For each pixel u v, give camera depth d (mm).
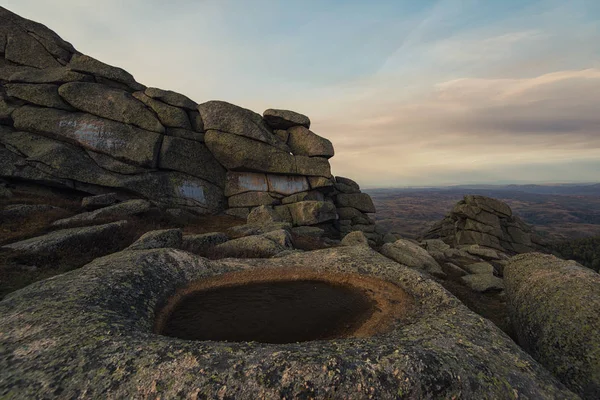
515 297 13320
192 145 41156
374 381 5875
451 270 26484
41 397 5359
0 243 16953
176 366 6062
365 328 9938
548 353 9172
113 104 36781
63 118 34719
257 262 16391
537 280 12586
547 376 6879
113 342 6797
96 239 18266
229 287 13547
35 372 5871
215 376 5840
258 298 12453
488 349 7445
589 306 9453
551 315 10148
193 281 13484
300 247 25984
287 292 13117
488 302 19297
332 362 6215
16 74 35438
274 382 5770
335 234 45969
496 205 44594
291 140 47281
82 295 9156
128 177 35500
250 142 42062
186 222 30766
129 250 15469
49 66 38781
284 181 44594
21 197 28188
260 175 44125
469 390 6027
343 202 50531
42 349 6508
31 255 14828
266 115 45281
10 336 6984
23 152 32875
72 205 28406
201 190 40625
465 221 46531
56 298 8891
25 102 35188
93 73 37906
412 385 5883
